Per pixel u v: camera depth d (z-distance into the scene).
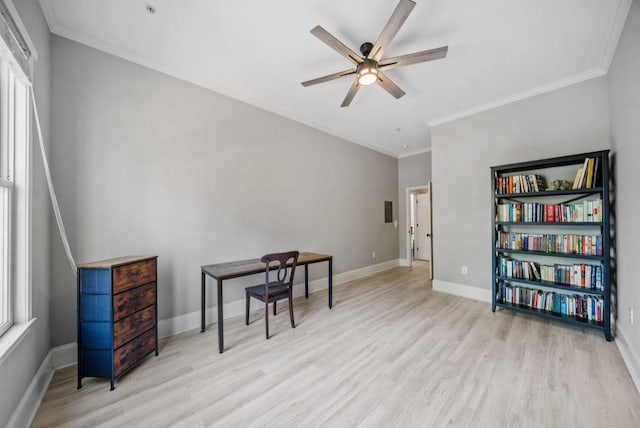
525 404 1.55
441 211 3.93
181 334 2.57
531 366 1.95
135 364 1.93
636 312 1.83
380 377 1.84
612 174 2.43
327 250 4.34
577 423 1.41
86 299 1.75
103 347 1.75
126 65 2.34
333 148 4.49
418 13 1.87
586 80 2.70
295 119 3.82
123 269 1.85
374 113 3.72
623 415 1.46
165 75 2.57
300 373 1.90
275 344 2.35
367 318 2.93
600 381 1.75
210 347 2.30
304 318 2.95
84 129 2.12
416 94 3.14
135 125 2.38
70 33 2.04
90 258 2.14
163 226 2.54
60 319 1.99
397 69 2.60
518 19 1.92
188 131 2.71
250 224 3.25
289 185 3.74
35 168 1.70
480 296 3.52
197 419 1.47
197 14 1.89
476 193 3.55
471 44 2.21
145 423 1.45
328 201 4.37
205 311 2.79
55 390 1.72
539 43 2.20
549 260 2.94
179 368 1.97
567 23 1.96
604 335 2.36
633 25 1.78
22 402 1.41
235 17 1.92
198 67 2.57
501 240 3.16
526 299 2.98
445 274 3.91
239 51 2.32
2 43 1.20
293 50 2.31
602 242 2.41
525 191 2.92
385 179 5.71
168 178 2.57
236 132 3.11
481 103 3.38
